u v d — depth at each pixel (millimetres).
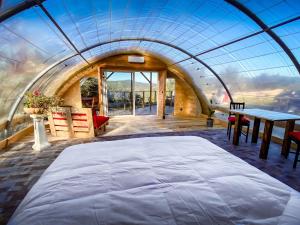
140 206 932
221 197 1024
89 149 1826
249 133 5016
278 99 4184
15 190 2178
